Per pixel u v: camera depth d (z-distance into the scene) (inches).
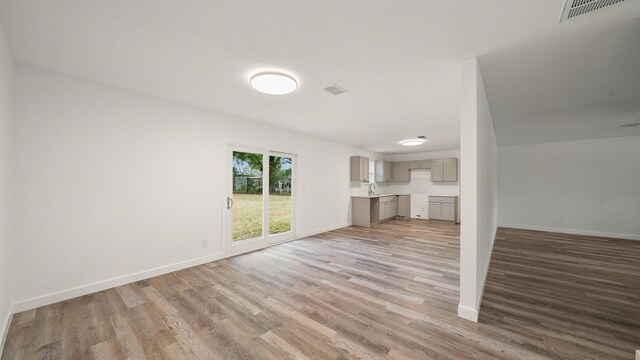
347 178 271.7
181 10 62.2
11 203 86.1
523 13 62.3
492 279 121.4
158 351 69.0
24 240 90.4
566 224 237.6
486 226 125.1
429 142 251.9
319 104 134.3
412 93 118.0
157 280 118.3
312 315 87.3
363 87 111.0
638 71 93.7
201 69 94.3
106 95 109.5
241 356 67.0
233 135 158.6
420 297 100.7
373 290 107.3
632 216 212.4
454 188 300.0
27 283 90.8
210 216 147.2
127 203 115.3
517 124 176.7
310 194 221.3
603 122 168.6
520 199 258.8
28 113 91.5
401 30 70.0
